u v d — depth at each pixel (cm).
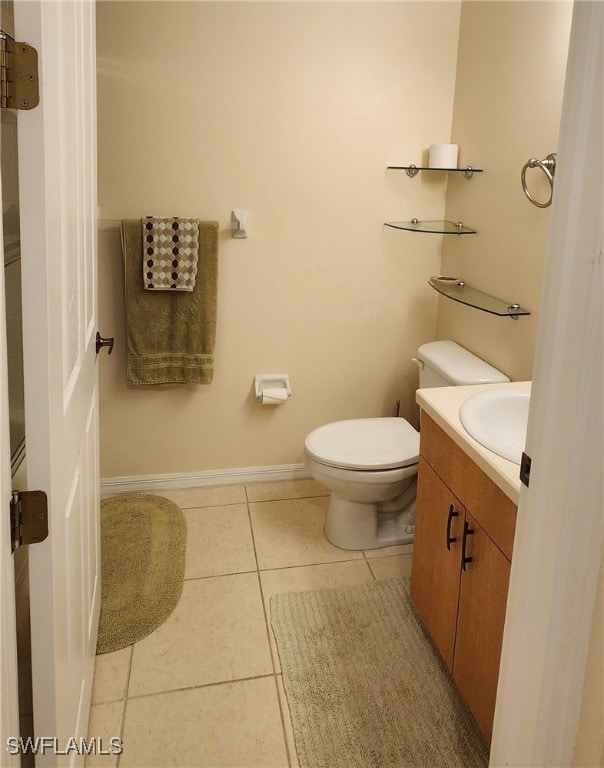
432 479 180
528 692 104
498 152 224
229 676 180
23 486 129
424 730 163
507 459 141
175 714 167
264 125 246
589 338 85
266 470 292
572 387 88
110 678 179
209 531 253
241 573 227
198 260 247
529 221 206
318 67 244
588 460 89
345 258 269
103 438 272
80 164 128
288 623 201
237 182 250
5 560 82
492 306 221
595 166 82
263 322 270
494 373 224
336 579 224
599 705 95
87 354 147
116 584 217
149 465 280
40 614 98
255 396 278
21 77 80
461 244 257
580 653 96
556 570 94
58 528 100
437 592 179
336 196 260
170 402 272
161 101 236
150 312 250
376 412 294
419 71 253
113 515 260
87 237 144
